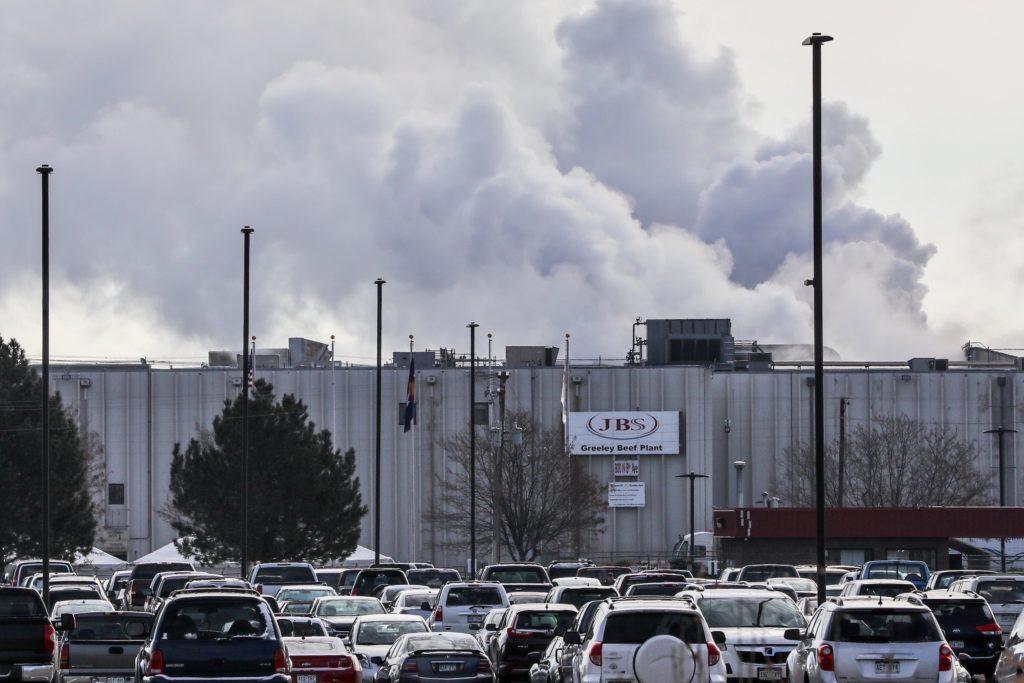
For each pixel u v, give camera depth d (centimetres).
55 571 14300
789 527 17800
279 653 5094
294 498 17312
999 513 17662
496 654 7888
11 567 15750
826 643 5244
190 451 17638
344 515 17712
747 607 6512
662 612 5284
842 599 5438
